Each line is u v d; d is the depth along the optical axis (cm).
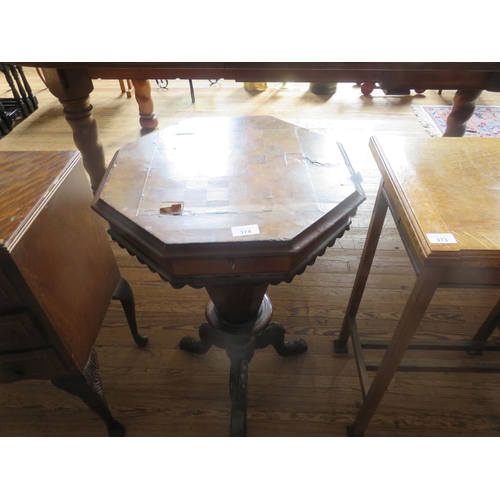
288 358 126
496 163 81
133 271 158
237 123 97
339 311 140
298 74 108
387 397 116
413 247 66
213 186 76
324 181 77
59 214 79
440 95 295
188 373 122
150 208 71
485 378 120
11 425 111
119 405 114
